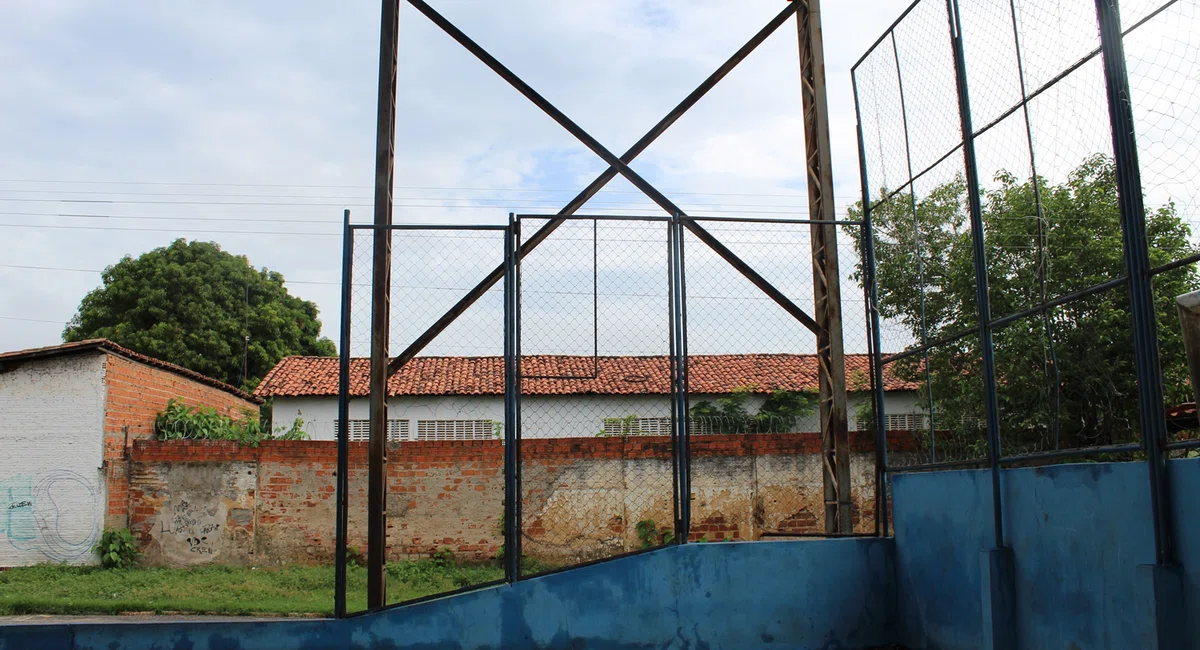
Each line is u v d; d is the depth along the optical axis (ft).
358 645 20.99
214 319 92.02
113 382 42.11
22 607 29.71
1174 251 28.48
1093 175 30.60
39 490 40.57
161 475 41.55
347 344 22.31
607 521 40.88
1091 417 30.27
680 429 22.48
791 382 51.19
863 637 22.06
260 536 41.27
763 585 21.74
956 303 31.04
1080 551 15.72
